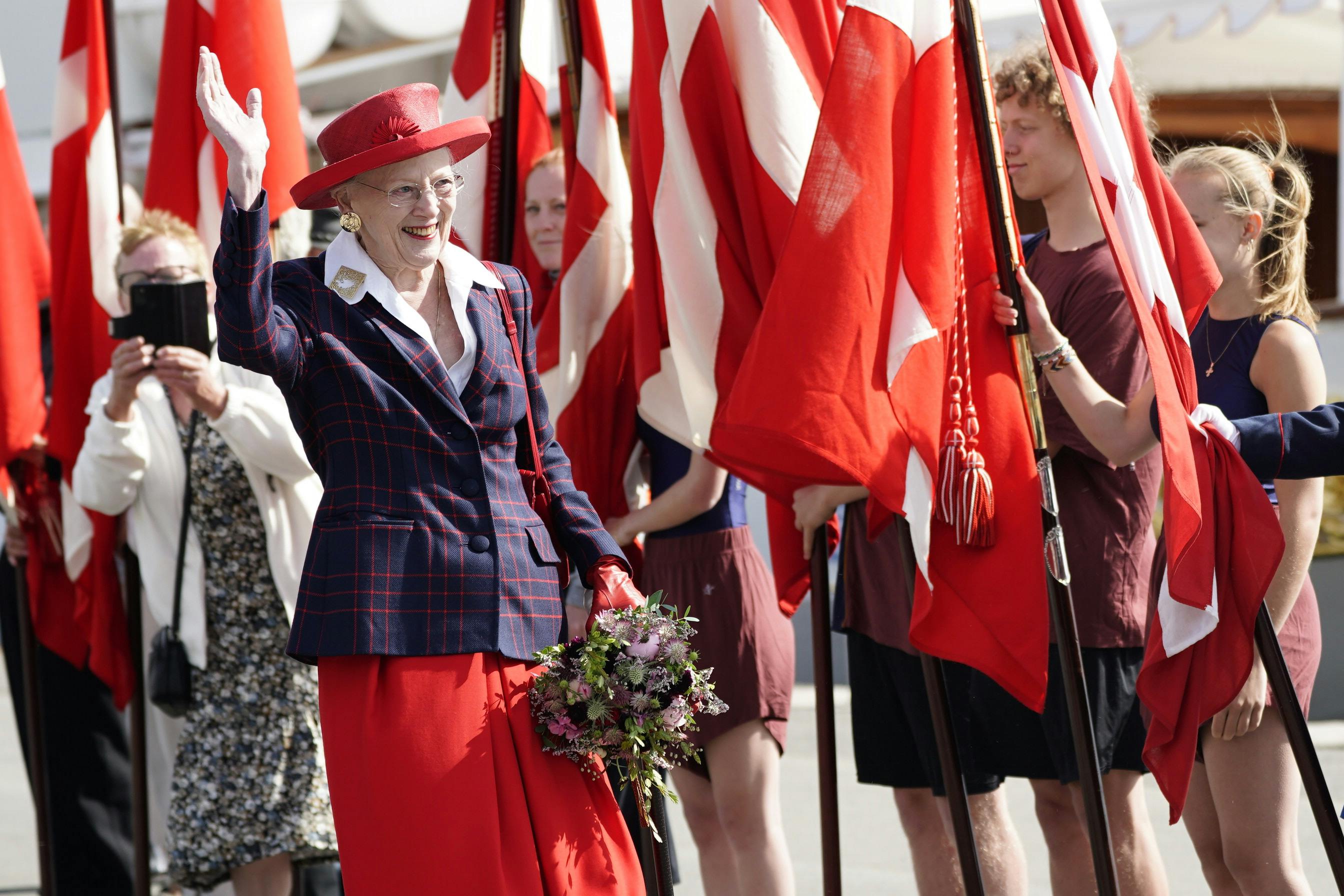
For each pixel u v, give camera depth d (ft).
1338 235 105.70
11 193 57.00
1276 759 38.40
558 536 35.65
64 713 58.34
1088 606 40.91
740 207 41.57
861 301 36.09
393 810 31.22
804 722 103.96
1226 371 40.60
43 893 57.72
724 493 47.21
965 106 38.19
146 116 114.42
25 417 55.98
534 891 31.48
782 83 41.27
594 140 48.73
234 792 45.44
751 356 36.73
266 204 30.27
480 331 33.42
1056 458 41.88
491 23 50.37
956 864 45.70
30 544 56.65
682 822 79.30
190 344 45.68
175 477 47.32
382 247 32.58
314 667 46.93
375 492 32.09
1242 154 40.88
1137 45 103.60
